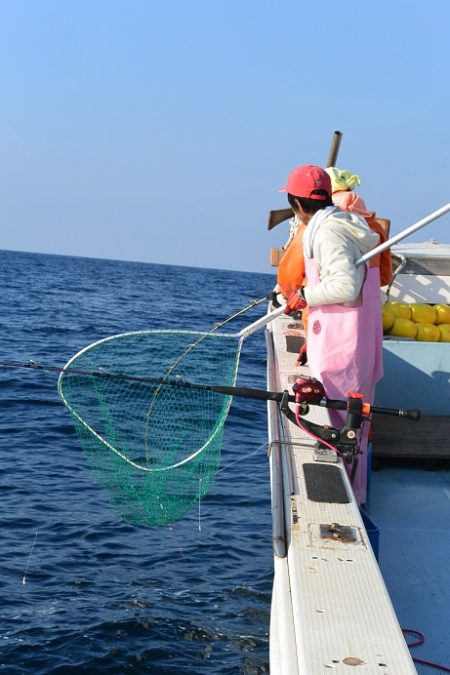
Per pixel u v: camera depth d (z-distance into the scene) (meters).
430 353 5.22
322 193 3.59
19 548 6.47
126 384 3.82
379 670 2.02
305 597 2.35
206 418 3.75
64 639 5.14
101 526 6.97
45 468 8.60
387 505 4.40
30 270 75.38
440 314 5.57
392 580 3.55
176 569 6.20
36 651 5.00
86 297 39.53
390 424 5.05
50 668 4.83
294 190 3.62
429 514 4.29
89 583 5.93
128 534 6.83
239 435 10.33
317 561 2.56
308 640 2.14
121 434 3.51
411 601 3.38
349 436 3.33
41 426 10.50
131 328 24.22
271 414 3.95
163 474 3.44
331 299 3.42
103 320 26.59
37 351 17.95
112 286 54.91
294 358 5.08
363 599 2.35
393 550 3.84
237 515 7.36
